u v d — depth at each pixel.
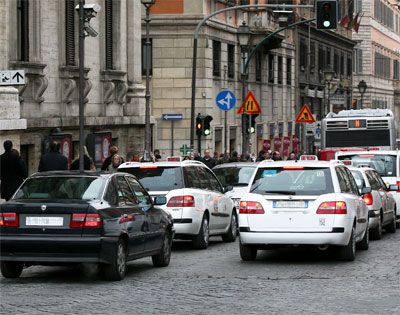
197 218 49.41
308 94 162.75
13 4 70.00
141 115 94.69
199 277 38.00
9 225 35.75
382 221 58.69
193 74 80.94
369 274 38.84
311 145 159.50
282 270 40.38
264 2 132.75
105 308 30.16
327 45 181.50
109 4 89.25
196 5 110.56
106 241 35.59
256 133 132.38
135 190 39.97
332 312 29.31
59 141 73.44
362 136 95.50
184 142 112.38
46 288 34.69
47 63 75.69
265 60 137.12
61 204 35.62
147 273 39.34
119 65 90.50
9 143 55.12
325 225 41.88
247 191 43.09
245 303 31.17
